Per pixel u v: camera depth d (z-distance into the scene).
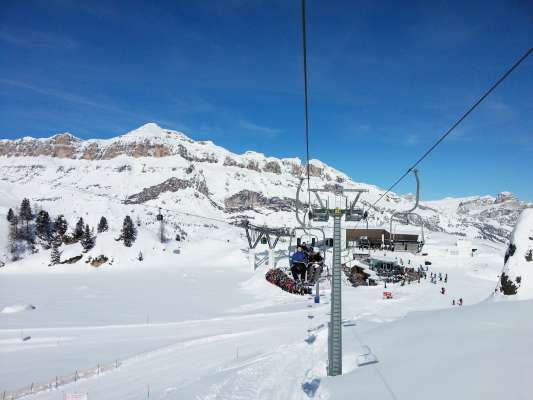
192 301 53.94
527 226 28.48
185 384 16.81
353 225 108.50
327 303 44.38
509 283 27.25
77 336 32.22
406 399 9.94
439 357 12.81
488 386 9.33
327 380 13.55
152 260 112.69
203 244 131.12
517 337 13.12
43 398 18.67
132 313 44.56
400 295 48.16
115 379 20.31
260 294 58.34
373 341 18.09
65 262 107.12
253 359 19.77
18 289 68.62
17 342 30.62
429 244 98.19
